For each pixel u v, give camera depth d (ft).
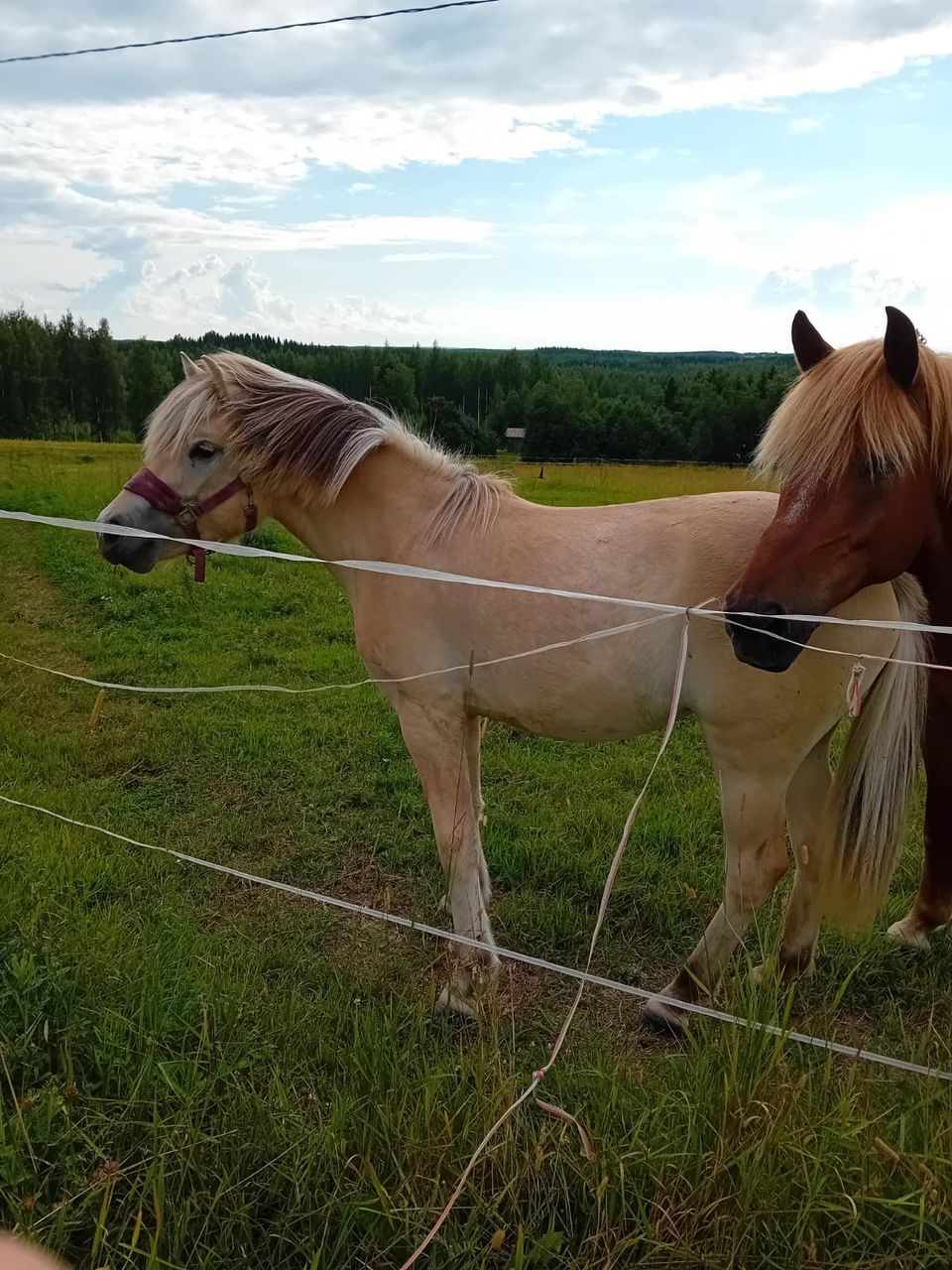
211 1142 5.77
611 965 9.71
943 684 8.52
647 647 7.72
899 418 6.47
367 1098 6.12
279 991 8.21
